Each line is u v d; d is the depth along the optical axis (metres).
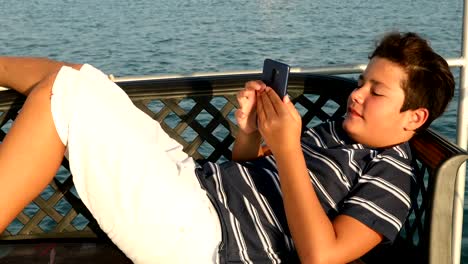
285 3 27.97
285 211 1.87
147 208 1.91
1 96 2.32
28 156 1.86
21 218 2.44
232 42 18.77
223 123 2.48
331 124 2.20
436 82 1.92
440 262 1.79
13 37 20.70
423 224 1.98
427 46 1.96
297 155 1.88
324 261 1.77
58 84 1.91
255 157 2.30
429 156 1.87
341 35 19.67
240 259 1.98
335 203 1.99
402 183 1.93
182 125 2.47
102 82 2.01
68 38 20.31
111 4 28.72
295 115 1.94
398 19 23.06
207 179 2.11
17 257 2.17
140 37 20.06
